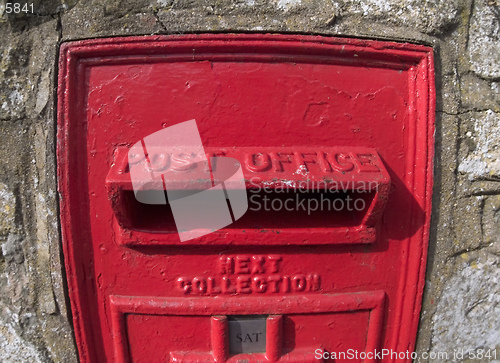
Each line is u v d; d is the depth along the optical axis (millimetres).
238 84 848
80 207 867
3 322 997
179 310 901
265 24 830
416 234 914
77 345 957
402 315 968
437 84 884
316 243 847
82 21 829
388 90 869
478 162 928
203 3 829
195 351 946
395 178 889
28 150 891
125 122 843
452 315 1010
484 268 994
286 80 853
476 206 955
